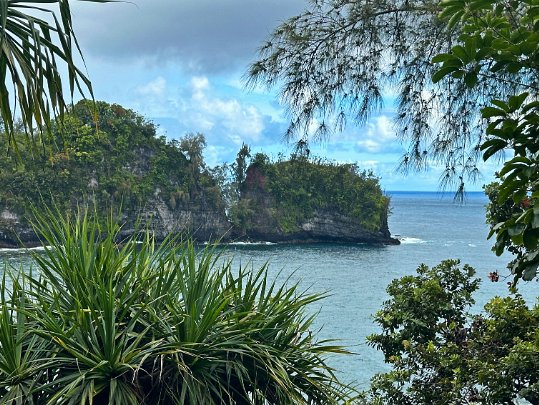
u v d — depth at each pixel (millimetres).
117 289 4145
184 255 4262
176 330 4047
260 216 82938
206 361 3936
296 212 84312
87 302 3980
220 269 4391
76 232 4234
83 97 3906
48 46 3801
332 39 4535
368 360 19969
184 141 81750
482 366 5129
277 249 77688
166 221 79188
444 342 6211
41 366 3697
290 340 4309
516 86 3576
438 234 109062
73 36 3814
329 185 81250
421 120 4211
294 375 4219
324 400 4273
